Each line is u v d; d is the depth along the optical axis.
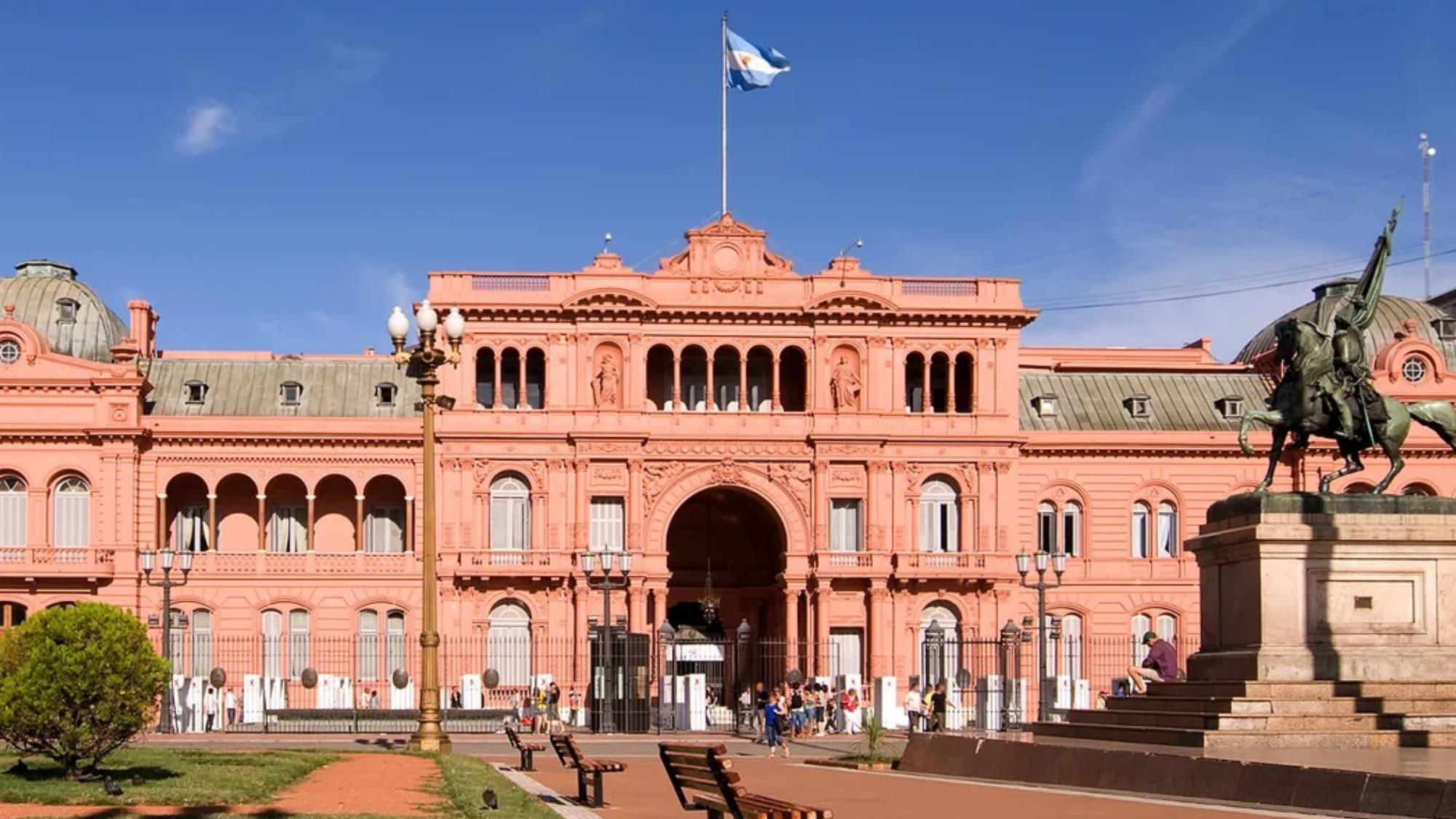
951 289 104.25
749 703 91.12
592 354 101.69
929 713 82.44
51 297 108.31
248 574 100.56
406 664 100.50
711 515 112.19
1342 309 45.78
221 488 103.19
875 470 101.94
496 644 100.31
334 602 100.81
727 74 103.94
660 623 100.56
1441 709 40.97
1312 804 31.02
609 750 68.38
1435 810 28.72
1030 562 104.25
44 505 98.94
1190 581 106.56
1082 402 111.00
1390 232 45.41
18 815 31.36
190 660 99.75
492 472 100.94
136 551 99.31
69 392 99.50
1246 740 39.31
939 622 102.69
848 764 53.16
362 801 36.00
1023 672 102.88
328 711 82.75
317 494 103.56
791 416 102.19
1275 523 42.97
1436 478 107.31
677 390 101.88
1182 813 31.08
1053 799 34.91
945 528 103.56
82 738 39.84
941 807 33.72
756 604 112.00
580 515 100.44
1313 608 42.81
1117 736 44.31
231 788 38.16
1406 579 43.16
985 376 103.75
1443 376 108.00
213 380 105.81
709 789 30.83
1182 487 107.38
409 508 101.62
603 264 102.56
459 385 101.12
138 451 100.12
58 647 39.81
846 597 101.88
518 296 101.38
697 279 102.12
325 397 105.38
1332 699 41.00
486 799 34.41
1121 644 101.50
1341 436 44.31
